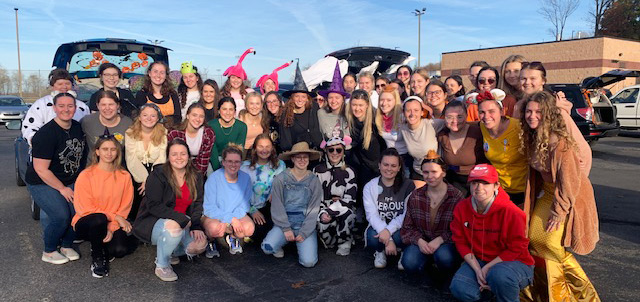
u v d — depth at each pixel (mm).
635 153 11930
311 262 4355
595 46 27500
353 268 4359
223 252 4816
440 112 5141
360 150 5281
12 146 13039
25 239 5020
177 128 4945
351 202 4750
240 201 4648
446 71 35438
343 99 5477
